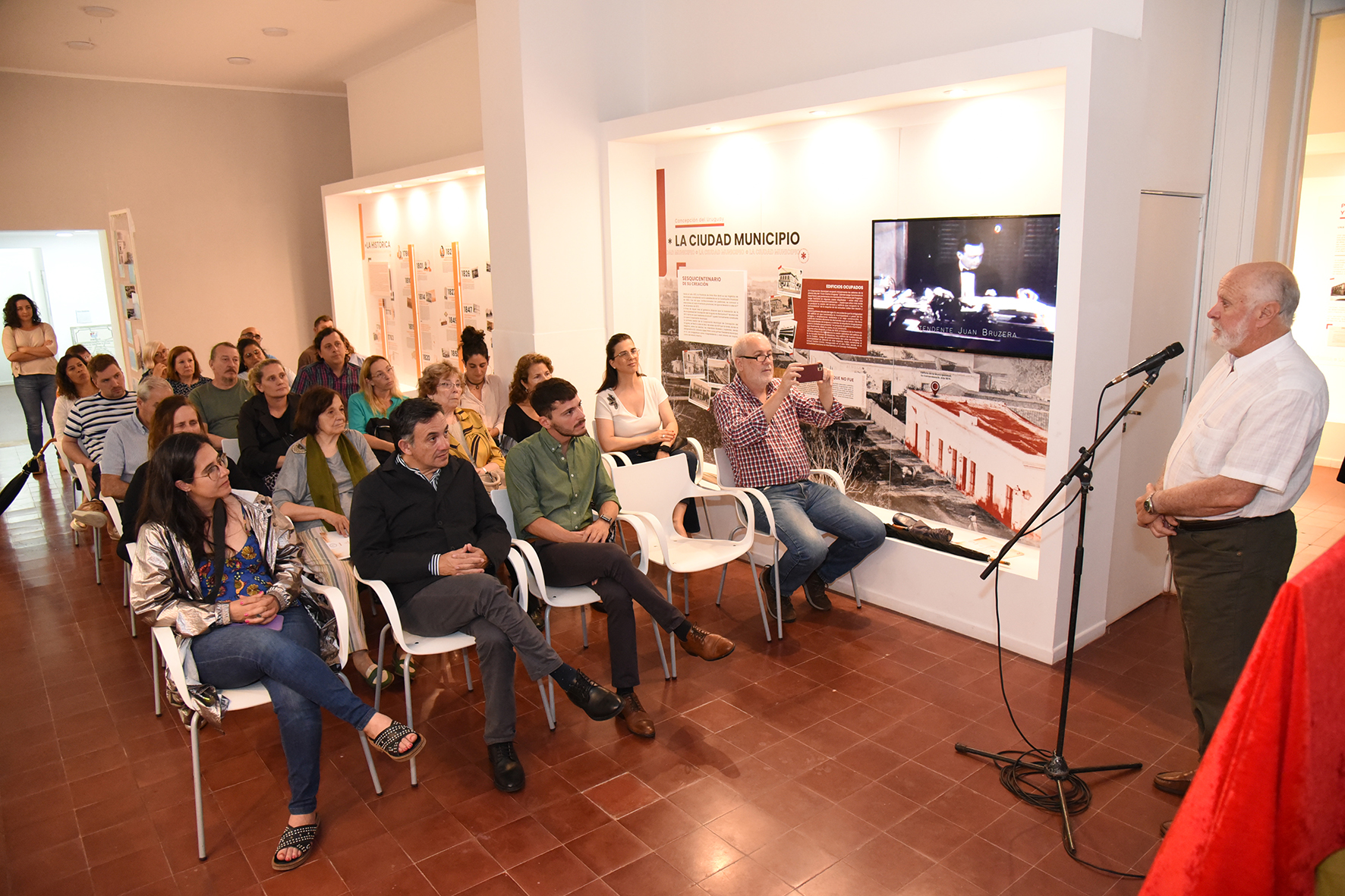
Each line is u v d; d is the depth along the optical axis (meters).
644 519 4.08
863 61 4.64
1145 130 3.70
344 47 8.55
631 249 5.96
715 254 5.53
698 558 3.95
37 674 4.07
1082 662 3.87
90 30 7.78
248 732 3.54
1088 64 3.32
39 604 4.94
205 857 2.74
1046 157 3.80
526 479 3.72
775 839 2.73
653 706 3.60
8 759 3.36
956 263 4.18
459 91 8.05
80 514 4.75
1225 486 2.56
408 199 9.03
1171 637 4.11
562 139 5.62
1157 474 4.38
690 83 5.68
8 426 10.84
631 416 5.05
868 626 4.32
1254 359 2.57
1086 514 3.82
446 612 3.14
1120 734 3.27
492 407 5.99
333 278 10.25
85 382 5.89
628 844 2.73
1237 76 4.07
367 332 10.48
